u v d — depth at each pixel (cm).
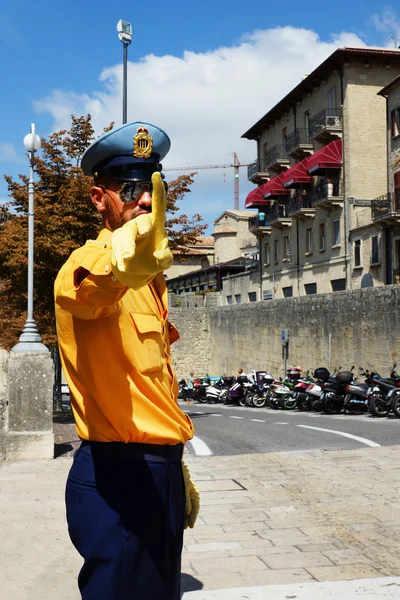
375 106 3978
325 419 1816
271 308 3847
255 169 5447
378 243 3644
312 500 729
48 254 1852
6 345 2023
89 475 236
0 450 995
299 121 4609
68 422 1697
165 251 173
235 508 697
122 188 229
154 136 233
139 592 229
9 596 434
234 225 7762
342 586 421
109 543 228
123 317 225
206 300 5756
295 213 4456
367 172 3959
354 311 2866
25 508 687
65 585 455
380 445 1154
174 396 255
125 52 1881
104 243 207
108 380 226
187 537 592
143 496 231
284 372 3634
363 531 605
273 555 537
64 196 1905
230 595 408
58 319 233
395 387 1823
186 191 2122
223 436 1390
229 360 4656
